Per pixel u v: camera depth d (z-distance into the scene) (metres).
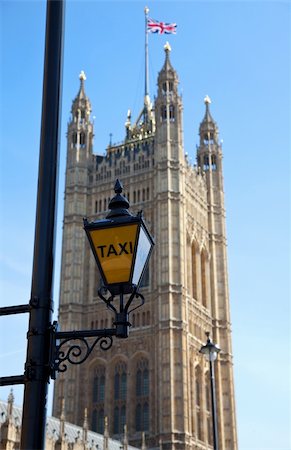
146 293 100.06
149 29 110.19
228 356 108.44
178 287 97.69
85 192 113.38
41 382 8.22
